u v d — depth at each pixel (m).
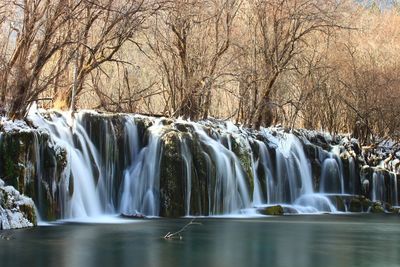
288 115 38.69
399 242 15.67
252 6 32.09
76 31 24.70
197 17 30.14
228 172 23.20
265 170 26.28
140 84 34.66
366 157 33.78
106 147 21.39
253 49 31.94
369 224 20.92
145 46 32.50
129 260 11.72
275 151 27.33
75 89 22.83
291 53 33.19
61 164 18.36
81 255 12.14
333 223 20.98
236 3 31.42
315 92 37.22
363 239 16.28
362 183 30.48
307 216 24.02
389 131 37.75
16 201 15.94
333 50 37.47
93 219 19.25
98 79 31.92
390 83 37.69
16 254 12.05
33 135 17.38
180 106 28.50
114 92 34.19
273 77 30.94
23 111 19.44
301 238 16.19
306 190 28.53
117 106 28.92
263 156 26.56
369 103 37.38
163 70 31.22
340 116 40.59
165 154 21.53
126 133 22.17
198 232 16.94
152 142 22.16
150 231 16.53
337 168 29.89
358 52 39.59
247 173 24.28
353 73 37.91
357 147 33.34
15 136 16.91
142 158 22.14
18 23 20.92
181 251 13.12
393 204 31.44
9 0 20.97
